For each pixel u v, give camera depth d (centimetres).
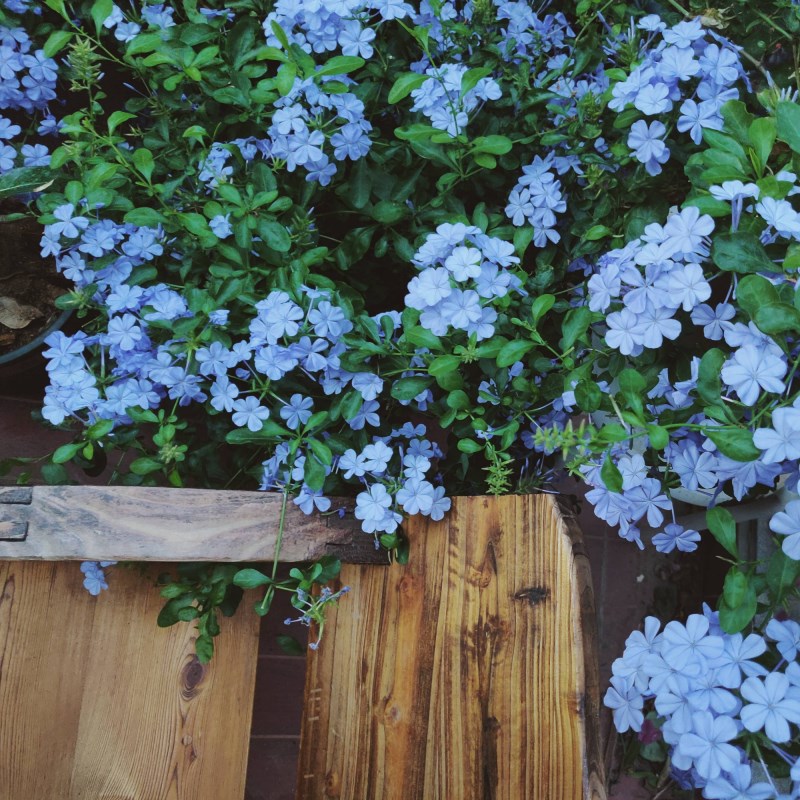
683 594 226
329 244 161
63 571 133
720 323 101
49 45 137
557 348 150
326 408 137
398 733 119
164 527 116
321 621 120
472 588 114
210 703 134
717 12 131
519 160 151
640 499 111
